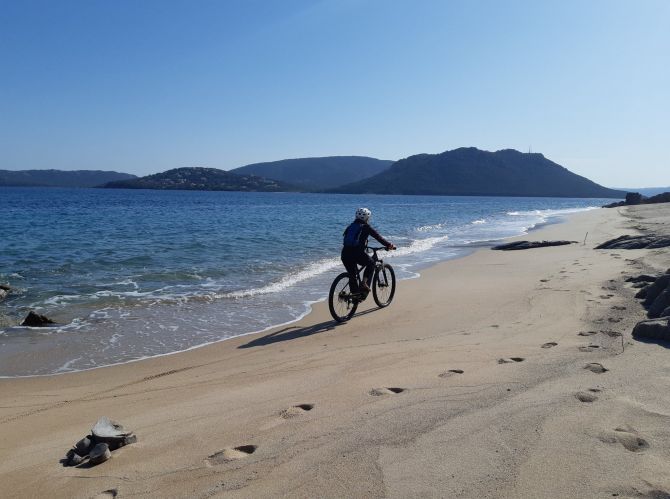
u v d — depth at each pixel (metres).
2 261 15.22
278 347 6.85
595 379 4.37
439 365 5.18
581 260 13.62
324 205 85.44
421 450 3.20
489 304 8.75
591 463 2.93
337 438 3.46
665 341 5.38
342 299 8.52
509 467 2.94
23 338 7.55
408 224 38.19
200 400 4.58
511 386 4.31
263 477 3.00
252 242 21.94
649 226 25.64
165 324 8.38
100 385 5.49
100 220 36.47
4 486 3.16
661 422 3.42
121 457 3.40
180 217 42.41
